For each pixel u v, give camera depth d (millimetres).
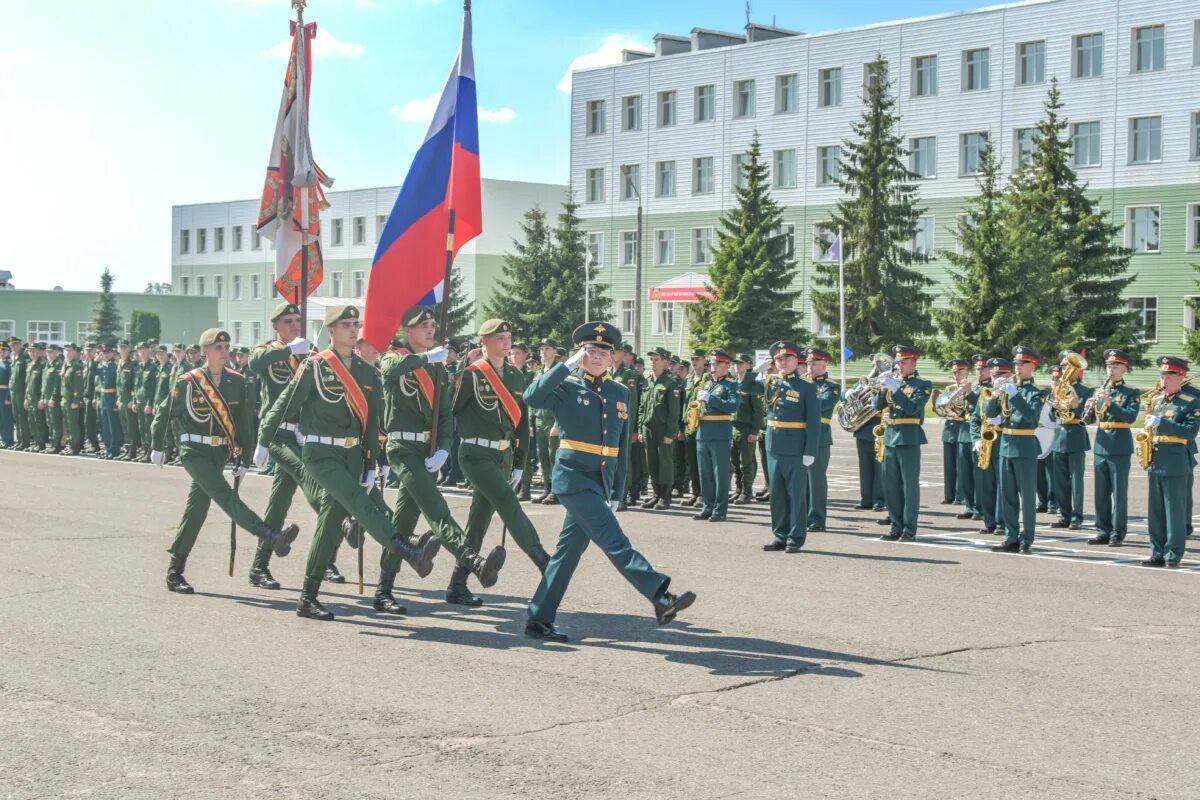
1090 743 6465
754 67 63719
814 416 13344
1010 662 8258
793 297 52438
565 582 8875
